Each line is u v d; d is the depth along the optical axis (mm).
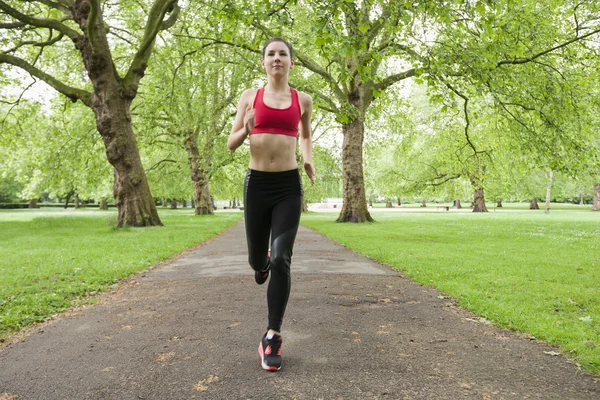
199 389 2404
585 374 2645
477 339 3348
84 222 20641
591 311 4211
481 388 2416
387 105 22047
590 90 13398
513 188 36219
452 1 7828
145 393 2363
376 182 38875
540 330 3486
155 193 38844
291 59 2838
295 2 7086
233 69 23266
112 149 15133
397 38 11320
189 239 11531
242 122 2918
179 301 4703
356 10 7469
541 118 12680
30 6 18938
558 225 18328
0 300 4598
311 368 2709
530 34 11852
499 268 6789
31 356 3012
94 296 5082
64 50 20828
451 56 10156
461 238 12375
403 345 3180
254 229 2904
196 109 19453
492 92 12133
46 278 5988
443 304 4543
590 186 40219
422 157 32719
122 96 15133
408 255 8375
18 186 55688
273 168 2809
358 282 5770
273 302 2723
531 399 2283
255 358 2898
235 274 6461
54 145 20578
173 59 18078
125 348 3145
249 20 9016
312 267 7113
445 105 9258
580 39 12906
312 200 41219
